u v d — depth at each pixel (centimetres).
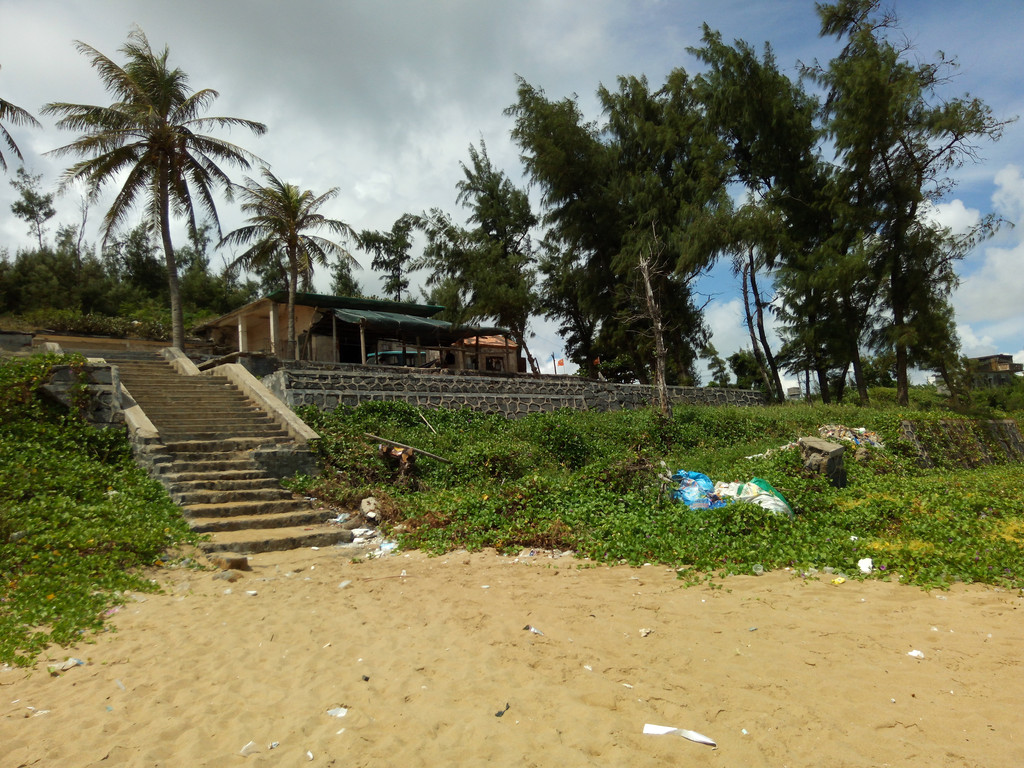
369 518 1058
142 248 4388
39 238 4206
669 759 335
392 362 2680
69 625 571
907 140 2323
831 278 2359
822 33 2500
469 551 885
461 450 1405
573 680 441
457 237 3044
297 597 684
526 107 2806
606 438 1731
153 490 1012
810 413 2130
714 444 1830
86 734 388
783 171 2655
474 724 383
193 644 545
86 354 1748
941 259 2362
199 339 2850
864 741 346
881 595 614
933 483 1198
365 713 407
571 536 885
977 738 343
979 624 517
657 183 2719
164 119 1917
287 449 1241
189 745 370
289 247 2228
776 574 707
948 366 2827
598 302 2909
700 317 2936
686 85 2852
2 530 753
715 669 450
